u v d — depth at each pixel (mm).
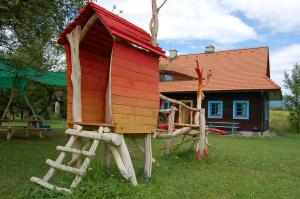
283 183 7125
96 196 5227
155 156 10258
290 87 27344
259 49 29016
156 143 14336
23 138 14258
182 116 25188
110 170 7098
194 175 7660
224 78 25953
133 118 6363
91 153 5656
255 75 25219
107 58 7527
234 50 30062
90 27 6504
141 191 5746
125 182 6082
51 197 5199
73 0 11516
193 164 9133
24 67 13328
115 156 6027
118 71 6047
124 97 6160
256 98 23844
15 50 12961
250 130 23844
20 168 7570
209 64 29094
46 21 11281
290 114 27578
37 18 10977
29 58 13531
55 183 5898
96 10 6055
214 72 27438
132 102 6352
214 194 6016
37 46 12539
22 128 14203
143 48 6578
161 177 7168
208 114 25609
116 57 6004
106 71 7539
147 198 5434
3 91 21203
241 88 23438
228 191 6270
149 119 6844
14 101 22062
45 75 14438
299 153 12305
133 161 9281
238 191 6250
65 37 6742
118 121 5992
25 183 6262
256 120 23688
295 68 27516
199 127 10273
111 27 5871
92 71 7215
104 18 5996
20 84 15609
